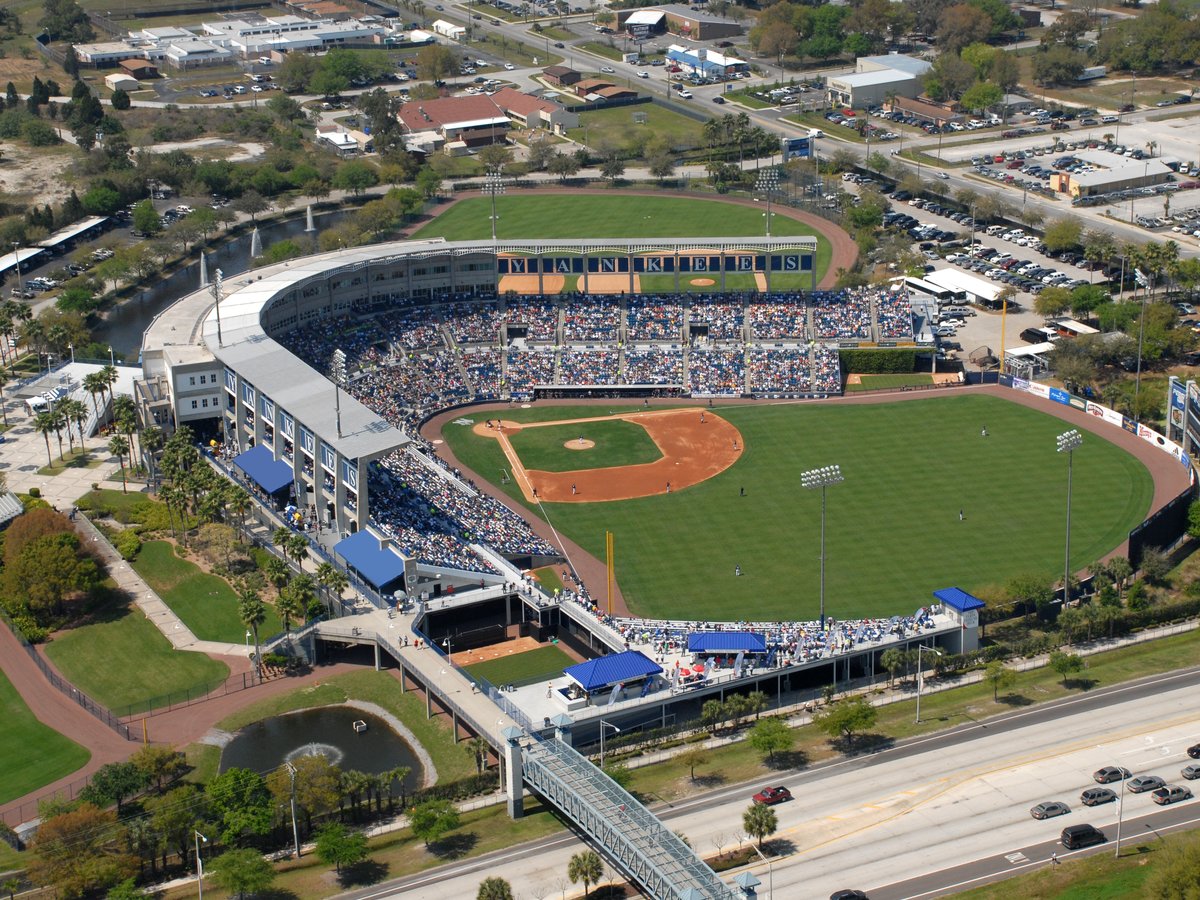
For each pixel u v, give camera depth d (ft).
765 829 647.15
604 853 636.89
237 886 615.98
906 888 621.72
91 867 629.10
